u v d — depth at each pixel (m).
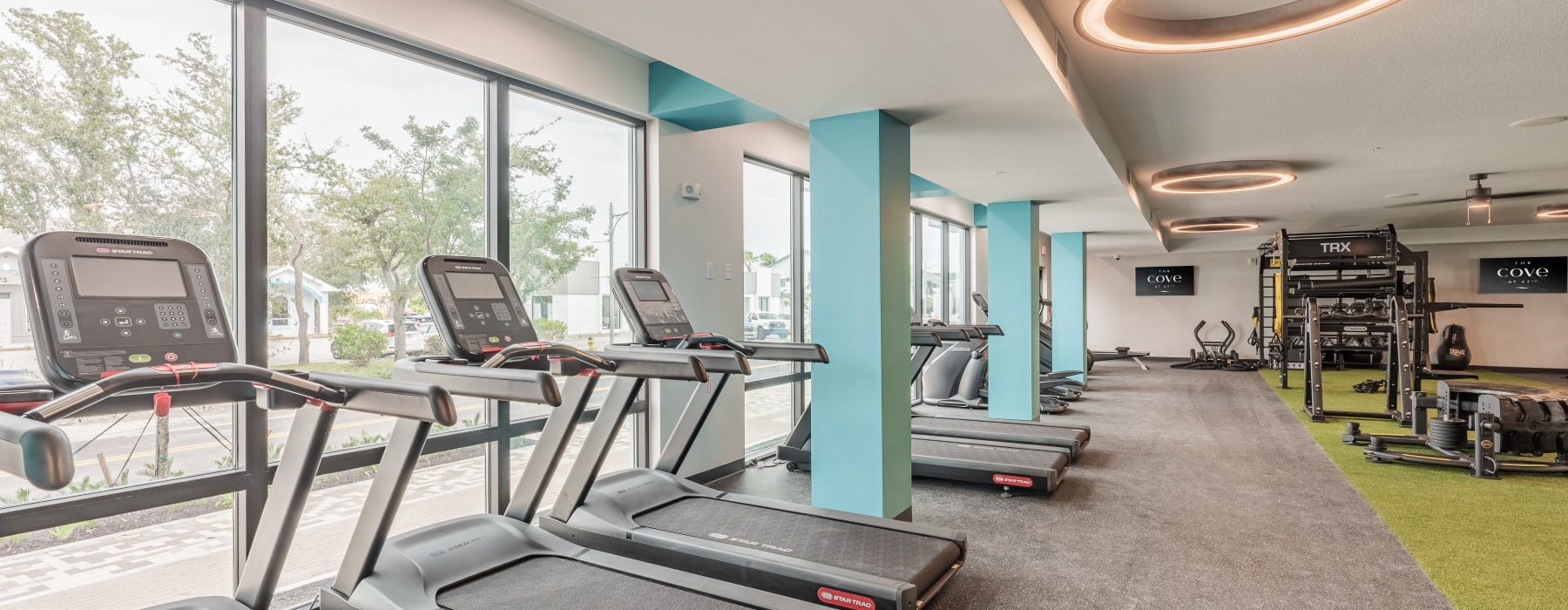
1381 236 7.80
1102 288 15.45
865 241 3.74
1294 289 8.18
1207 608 2.89
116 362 1.84
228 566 2.86
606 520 3.38
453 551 2.77
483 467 3.85
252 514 2.81
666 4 2.44
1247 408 8.05
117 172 2.50
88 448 2.45
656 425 4.62
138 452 2.56
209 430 2.75
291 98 2.97
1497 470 4.94
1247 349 14.34
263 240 2.83
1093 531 3.84
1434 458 5.18
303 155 3.01
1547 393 5.05
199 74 2.69
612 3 2.42
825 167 3.86
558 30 3.92
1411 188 8.14
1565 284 12.13
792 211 6.45
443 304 2.69
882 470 3.71
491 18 3.56
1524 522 3.94
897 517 3.85
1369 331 9.98
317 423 2.15
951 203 9.47
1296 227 12.11
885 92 3.42
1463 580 3.15
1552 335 12.21
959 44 2.81
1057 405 7.74
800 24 2.61
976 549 3.57
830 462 3.85
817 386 3.88
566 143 4.20
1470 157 6.48
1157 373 11.87
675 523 3.38
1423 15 3.39
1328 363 12.95
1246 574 3.23
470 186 3.70
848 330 3.79
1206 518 4.06
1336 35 3.64
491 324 2.79
